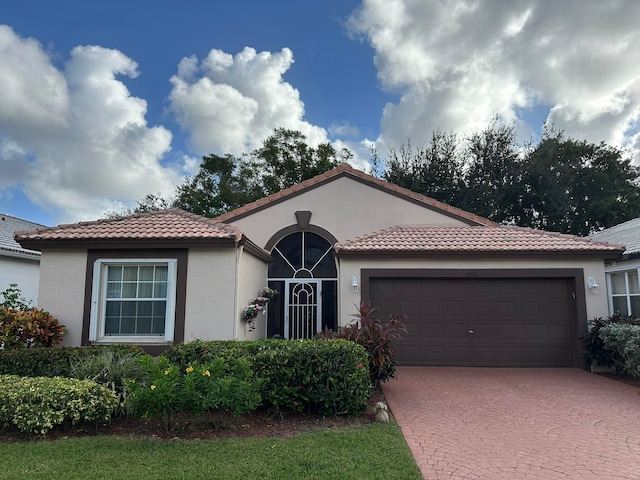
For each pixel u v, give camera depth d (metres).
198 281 10.68
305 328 15.58
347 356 7.66
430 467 5.40
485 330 12.61
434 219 15.95
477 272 12.60
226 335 10.51
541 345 12.50
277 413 7.52
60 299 10.74
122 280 10.86
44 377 7.18
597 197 32.12
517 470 5.35
